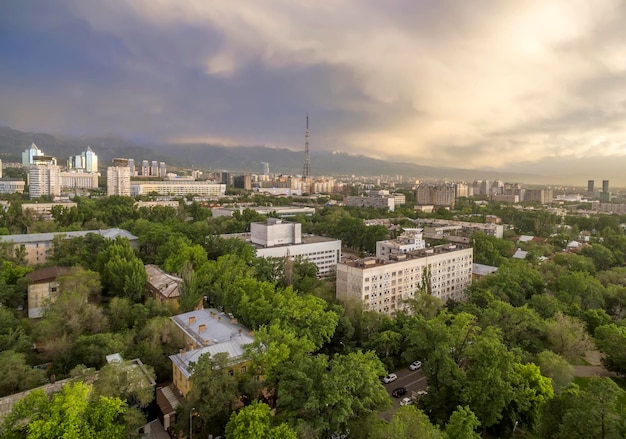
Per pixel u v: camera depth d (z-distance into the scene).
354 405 81.56
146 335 117.19
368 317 142.00
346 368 85.50
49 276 159.62
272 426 78.56
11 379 87.56
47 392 84.50
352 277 172.75
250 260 197.75
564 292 178.00
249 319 128.75
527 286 183.50
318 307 127.62
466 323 115.00
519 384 99.00
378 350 129.62
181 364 101.00
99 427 71.94
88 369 85.62
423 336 112.81
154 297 166.62
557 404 84.62
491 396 92.81
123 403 75.19
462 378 97.75
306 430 73.62
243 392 90.69
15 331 114.44
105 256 182.38
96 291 154.50
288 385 83.06
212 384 85.56
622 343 121.75
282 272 190.00
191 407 85.50
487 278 187.38
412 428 73.44
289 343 100.44
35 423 66.06
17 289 152.25
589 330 150.62
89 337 106.25
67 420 67.94
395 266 180.88
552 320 140.38
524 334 132.00
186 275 159.62
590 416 73.81
